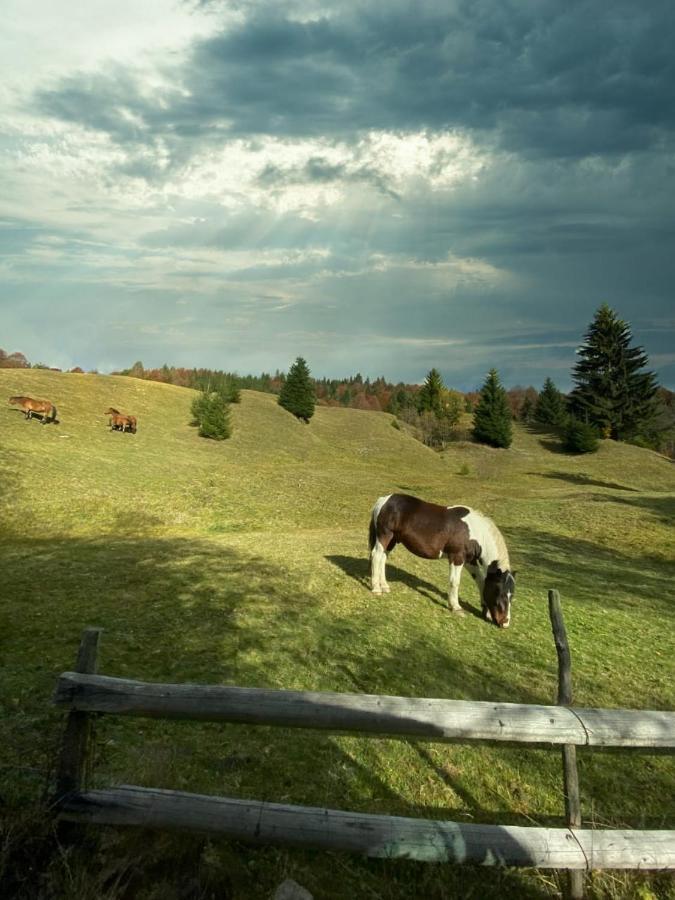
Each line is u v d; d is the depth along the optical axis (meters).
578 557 17.17
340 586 10.77
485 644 8.34
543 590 12.42
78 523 18.05
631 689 7.15
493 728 3.29
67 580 9.80
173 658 6.61
